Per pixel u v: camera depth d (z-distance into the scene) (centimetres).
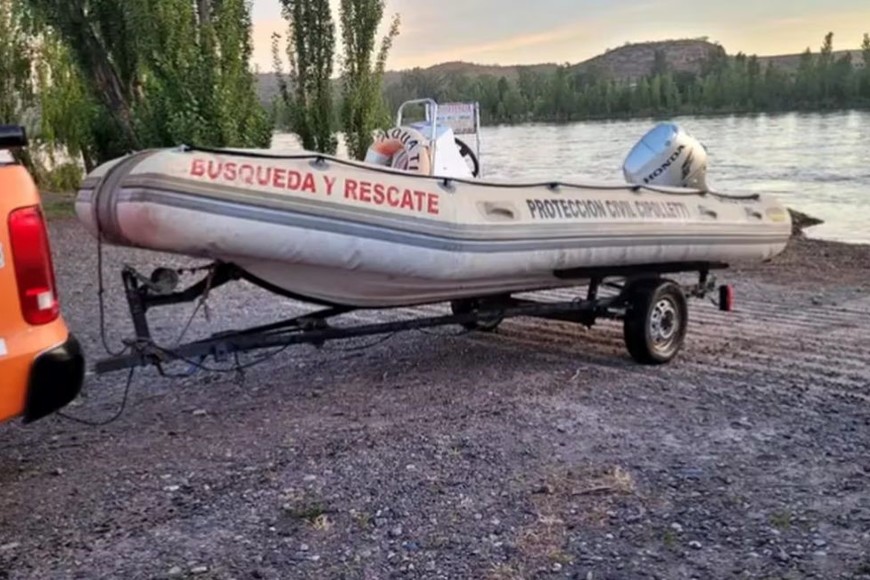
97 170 479
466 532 394
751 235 752
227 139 1762
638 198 671
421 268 539
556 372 657
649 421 543
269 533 394
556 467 468
